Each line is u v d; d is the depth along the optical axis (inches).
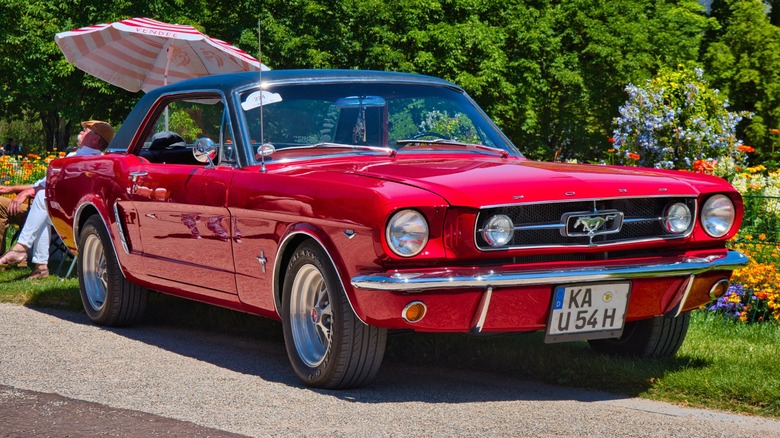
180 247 236.7
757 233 325.7
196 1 1350.9
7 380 203.9
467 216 175.0
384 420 171.5
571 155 1776.6
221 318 276.4
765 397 179.5
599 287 185.5
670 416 174.7
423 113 234.4
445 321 177.2
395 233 172.4
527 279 176.9
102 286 280.2
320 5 1363.2
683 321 213.2
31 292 325.1
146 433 163.2
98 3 1322.6
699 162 404.2
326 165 211.0
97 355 232.7
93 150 344.2
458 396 190.9
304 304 199.5
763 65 1707.7
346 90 230.5
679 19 1765.5
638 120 490.9
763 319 285.7
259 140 218.4
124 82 467.8
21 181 520.1
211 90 236.5
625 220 188.5
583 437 160.6
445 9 1544.0
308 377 196.1
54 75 1412.4
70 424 169.5
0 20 1358.3
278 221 198.4
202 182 224.8
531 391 196.1
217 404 183.3
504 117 1585.9
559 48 1659.7
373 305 176.6
